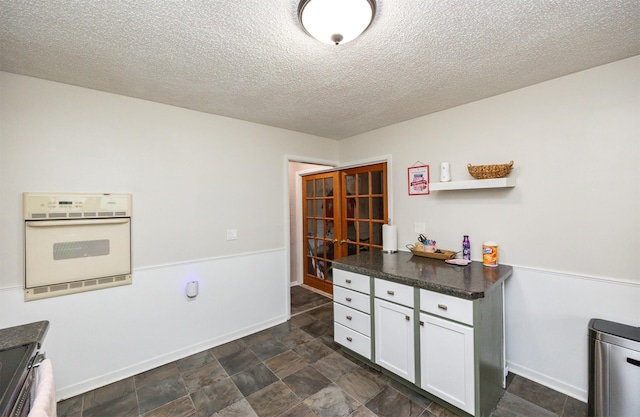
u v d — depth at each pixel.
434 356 1.79
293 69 1.79
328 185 4.00
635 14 1.28
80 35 1.42
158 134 2.35
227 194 2.75
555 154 1.96
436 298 1.77
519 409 1.78
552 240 1.98
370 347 2.18
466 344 1.63
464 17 1.29
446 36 1.45
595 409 1.64
